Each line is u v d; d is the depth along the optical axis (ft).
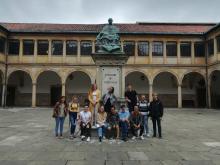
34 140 38.14
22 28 127.03
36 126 54.29
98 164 25.57
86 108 38.47
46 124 57.72
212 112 99.55
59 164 25.44
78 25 133.39
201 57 126.31
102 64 43.11
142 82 133.90
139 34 125.18
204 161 26.71
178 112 99.04
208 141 37.96
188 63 126.00
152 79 124.98
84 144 35.19
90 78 124.26
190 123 62.39
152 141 37.73
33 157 28.09
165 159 27.50
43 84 133.69
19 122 61.57
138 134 42.91
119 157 28.30
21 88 132.98
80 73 133.69
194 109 117.29
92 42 125.18
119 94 42.80
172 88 134.82
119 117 38.73
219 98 130.21
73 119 40.34
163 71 125.59
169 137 41.42
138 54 125.90
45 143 35.83
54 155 29.01
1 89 127.03
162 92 134.51
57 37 124.88
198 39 126.41
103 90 42.91
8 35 124.16
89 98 41.09
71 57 124.98
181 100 128.47
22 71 128.67
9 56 124.57
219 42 115.03
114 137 39.68
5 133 44.86
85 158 27.78
